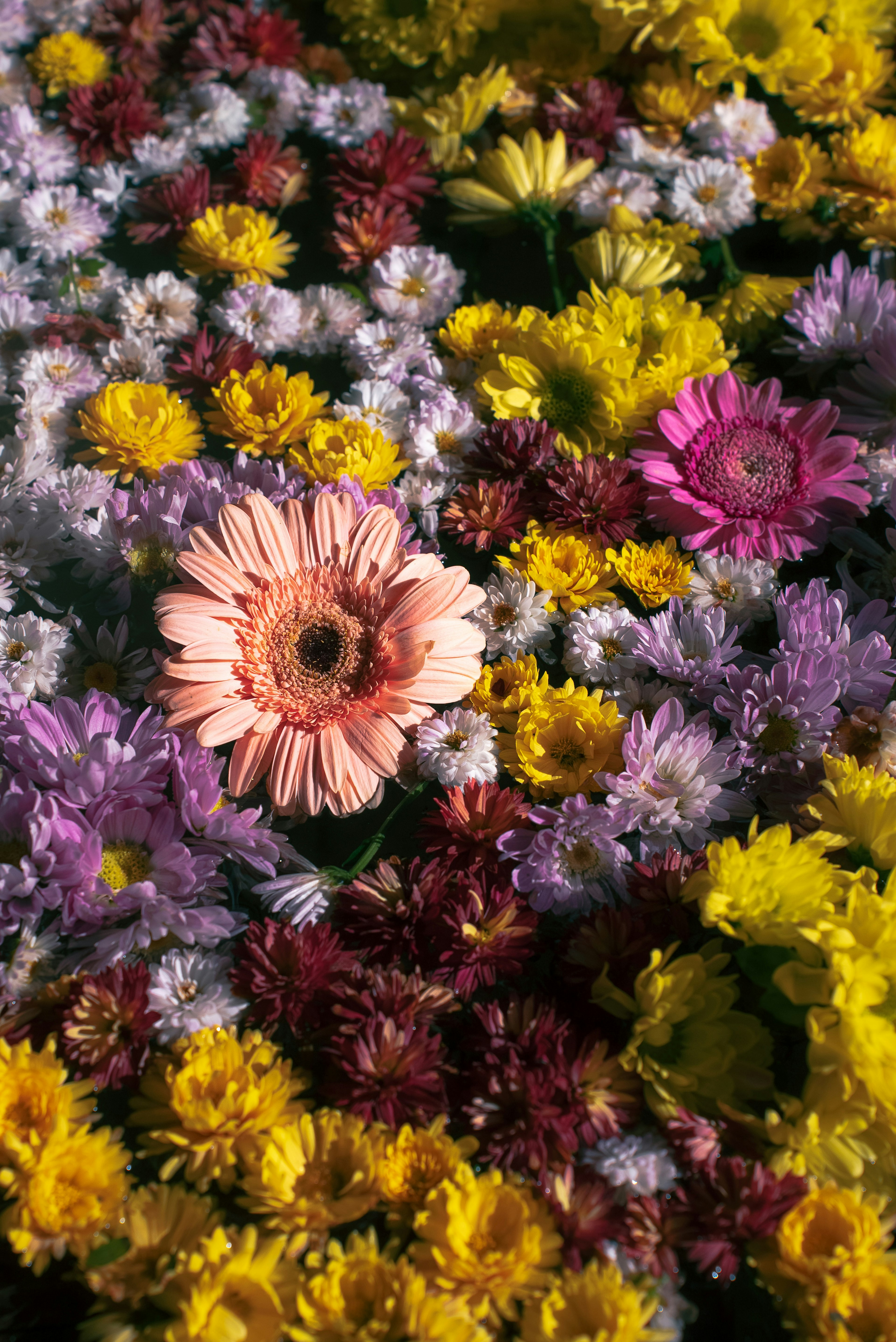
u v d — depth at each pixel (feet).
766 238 2.21
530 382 1.90
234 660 1.65
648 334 1.96
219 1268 1.39
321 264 2.17
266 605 1.67
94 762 1.60
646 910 1.57
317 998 1.54
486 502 1.80
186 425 1.91
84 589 1.85
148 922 1.58
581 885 1.62
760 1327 1.47
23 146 2.22
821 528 1.83
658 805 1.63
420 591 1.67
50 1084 1.46
